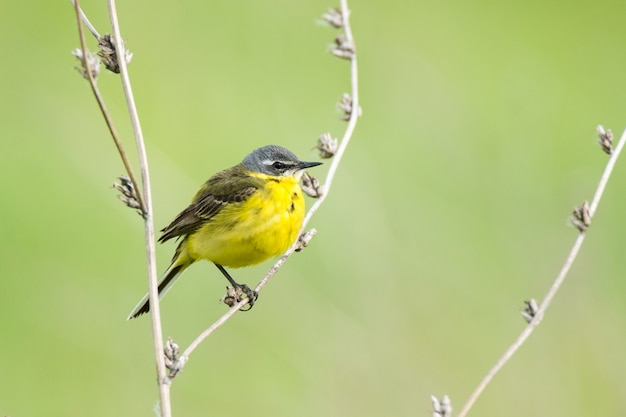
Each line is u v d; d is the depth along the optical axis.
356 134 15.20
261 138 15.28
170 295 13.95
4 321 13.89
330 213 13.92
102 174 14.88
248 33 16.47
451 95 15.73
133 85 15.81
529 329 8.39
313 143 14.92
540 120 15.50
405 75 16.09
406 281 13.62
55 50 16.39
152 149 14.56
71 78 16.08
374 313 13.39
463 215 14.27
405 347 13.26
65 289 14.11
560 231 13.82
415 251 13.86
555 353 13.20
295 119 15.23
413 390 13.01
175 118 15.41
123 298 13.97
